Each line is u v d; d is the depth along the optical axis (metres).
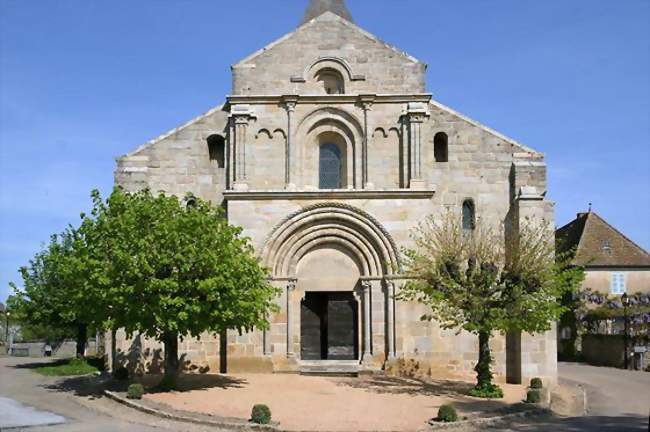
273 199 33.41
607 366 48.91
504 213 33.94
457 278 28.11
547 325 27.36
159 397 25.48
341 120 34.31
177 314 25.50
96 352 53.22
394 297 30.36
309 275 33.75
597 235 61.25
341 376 32.25
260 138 34.19
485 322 26.72
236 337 32.81
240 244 27.83
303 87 34.56
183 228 26.44
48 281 39.25
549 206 32.97
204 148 34.78
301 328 34.09
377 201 33.28
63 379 33.03
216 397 25.56
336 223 33.56
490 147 34.31
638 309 49.28
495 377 32.75
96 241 27.02
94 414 23.67
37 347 57.72
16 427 21.02
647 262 59.19
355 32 34.91
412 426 21.62
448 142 34.31
